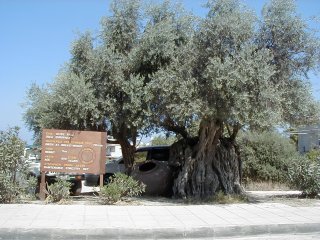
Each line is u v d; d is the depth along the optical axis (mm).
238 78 11305
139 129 14258
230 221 9711
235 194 13898
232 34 11859
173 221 9602
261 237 9125
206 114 11984
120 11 13930
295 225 9547
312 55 13023
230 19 11797
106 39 13977
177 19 13742
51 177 14211
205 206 11914
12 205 11383
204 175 13820
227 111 11867
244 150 19172
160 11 13930
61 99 12719
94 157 12648
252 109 11734
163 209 11250
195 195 13648
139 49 13328
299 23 12641
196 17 12781
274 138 19516
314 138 30797
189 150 14250
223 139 14922
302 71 13266
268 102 11805
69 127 13766
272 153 19312
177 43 13500
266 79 11555
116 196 12266
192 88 11828
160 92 12500
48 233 8539
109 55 13336
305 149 32875
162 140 25422
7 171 11883
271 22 12617
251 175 19250
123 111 13414
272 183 18859
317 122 14297
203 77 11953
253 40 12719
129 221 9508
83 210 10820
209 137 13641
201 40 12188
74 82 12875
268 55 12078
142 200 13375
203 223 9406
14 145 11891
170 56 12961
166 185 14688
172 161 14742
